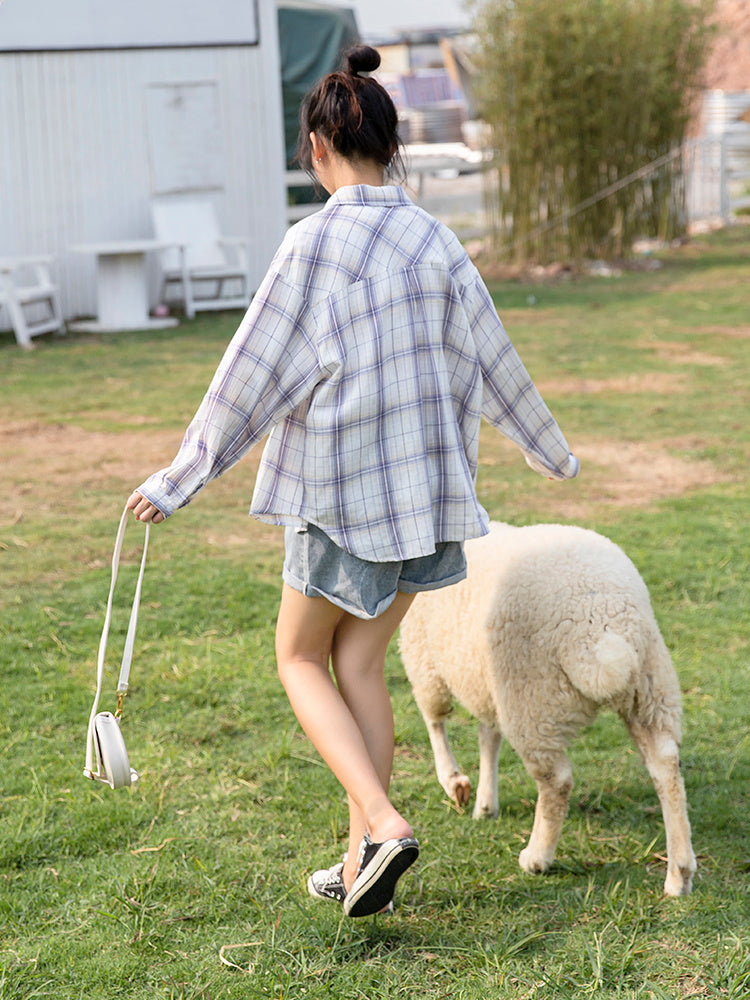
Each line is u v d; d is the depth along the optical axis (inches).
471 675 113.9
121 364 380.8
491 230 582.2
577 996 89.4
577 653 102.7
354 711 96.4
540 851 109.6
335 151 93.0
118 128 479.8
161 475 90.5
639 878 108.4
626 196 575.5
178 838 116.2
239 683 154.7
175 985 92.8
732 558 198.5
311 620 95.0
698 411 305.7
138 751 135.5
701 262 585.0
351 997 90.9
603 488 244.1
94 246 432.8
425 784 130.3
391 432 89.1
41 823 118.3
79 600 184.7
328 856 112.7
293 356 88.6
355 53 94.8
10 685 153.8
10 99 459.8
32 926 101.3
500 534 120.1
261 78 504.4
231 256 510.0
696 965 93.0
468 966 94.4
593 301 484.4
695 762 131.7
